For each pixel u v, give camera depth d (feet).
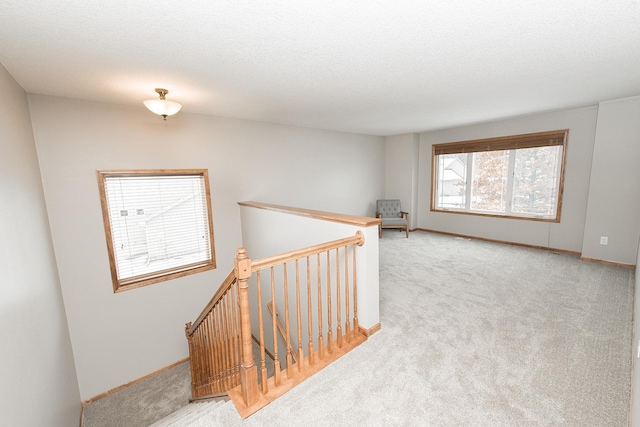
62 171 10.05
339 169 19.66
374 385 6.21
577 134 14.21
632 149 12.27
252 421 5.36
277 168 16.24
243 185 14.87
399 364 6.88
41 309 7.31
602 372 6.45
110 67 7.33
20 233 6.48
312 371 6.63
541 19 5.39
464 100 11.59
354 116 14.33
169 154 12.37
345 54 6.86
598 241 13.57
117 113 11.03
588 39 6.29
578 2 4.83
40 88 8.82
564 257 14.62
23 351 5.68
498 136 17.04
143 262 12.20
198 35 5.75
